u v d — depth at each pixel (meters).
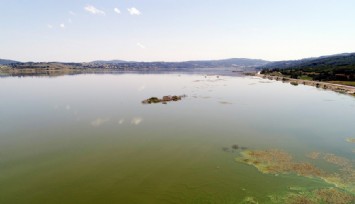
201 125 40.31
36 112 49.12
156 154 28.98
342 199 20.03
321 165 25.98
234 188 21.92
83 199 20.44
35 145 31.59
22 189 21.86
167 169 25.41
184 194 21.12
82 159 27.66
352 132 36.62
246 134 35.81
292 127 39.28
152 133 36.25
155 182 22.97
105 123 41.25
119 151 29.83
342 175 23.84
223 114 47.84
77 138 34.12
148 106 55.28
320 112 50.03
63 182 22.95
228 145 31.66
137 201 20.17
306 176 23.73
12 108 53.06
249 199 20.38
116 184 22.64
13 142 32.62
